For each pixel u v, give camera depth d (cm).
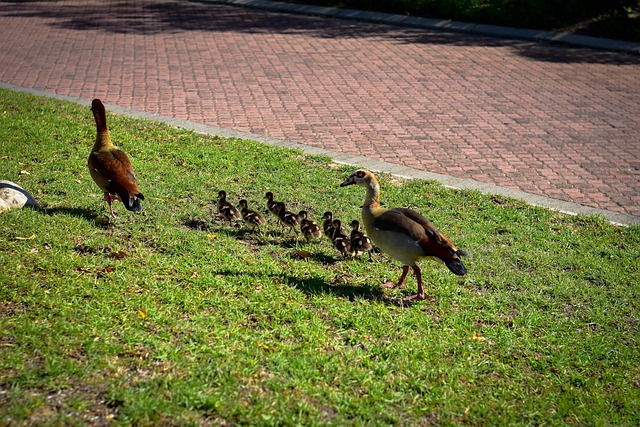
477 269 895
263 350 668
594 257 945
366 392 625
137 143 1299
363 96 1733
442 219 1039
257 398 594
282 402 591
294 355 666
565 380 680
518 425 600
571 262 926
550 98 1756
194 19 2731
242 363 643
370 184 825
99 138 956
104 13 2823
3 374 596
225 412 572
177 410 571
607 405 644
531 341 736
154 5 3042
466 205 1105
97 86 1752
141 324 689
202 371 621
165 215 996
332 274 859
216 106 1614
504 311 796
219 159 1239
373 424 581
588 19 2605
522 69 2047
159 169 1174
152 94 1695
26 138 1277
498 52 2264
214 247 900
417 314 769
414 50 2258
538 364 696
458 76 1948
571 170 1288
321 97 1714
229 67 1988
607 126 1548
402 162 1302
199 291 772
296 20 2755
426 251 769
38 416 550
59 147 1250
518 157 1347
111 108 1548
